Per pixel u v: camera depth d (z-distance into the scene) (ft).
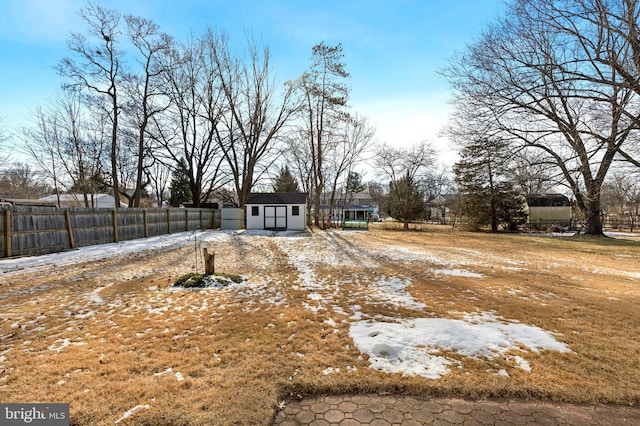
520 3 35.88
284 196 70.79
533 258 32.89
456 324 12.91
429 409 7.60
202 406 7.43
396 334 11.88
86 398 7.65
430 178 106.93
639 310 15.21
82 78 57.93
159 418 6.97
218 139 79.77
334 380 8.71
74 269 24.44
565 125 35.42
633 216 101.50
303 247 40.27
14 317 13.70
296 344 11.03
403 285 20.34
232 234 56.59
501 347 10.85
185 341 11.21
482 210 78.74
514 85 37.78
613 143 34.96
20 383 8.31
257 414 7.23
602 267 27.68
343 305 15.87
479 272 24.86
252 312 14.60
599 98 32.73
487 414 7.41
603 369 9.41
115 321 13.26
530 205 83.25
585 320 13.74
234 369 9.23
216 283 19.90
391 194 89.56
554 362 9.82
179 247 38.47
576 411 7.55
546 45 35.42
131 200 75.15
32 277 21.61
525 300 16.96
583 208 63.31
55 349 10.50
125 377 8.68
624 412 7.54
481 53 40.50
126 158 77.77
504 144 43.78
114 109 61.05
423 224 109.29
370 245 42.91
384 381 8.67
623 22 29.63
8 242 27.40
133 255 31.71
